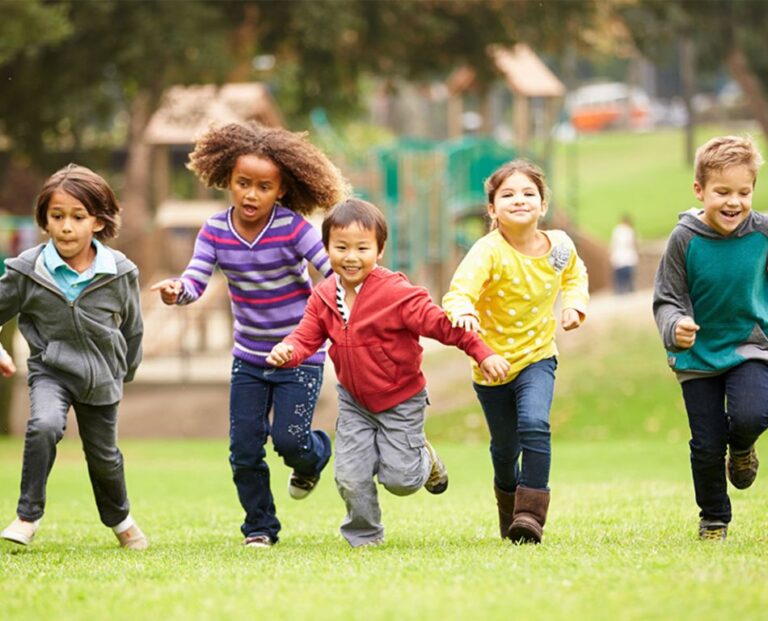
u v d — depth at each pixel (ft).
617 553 35.53
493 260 40.47
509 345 41.19
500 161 209.05
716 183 39.86
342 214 39.63
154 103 159.02
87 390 41.91
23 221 199.93
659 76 517.55
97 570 35.50
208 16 144.05
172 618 27.50
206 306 179.93
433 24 160.97
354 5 154.81
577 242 226.99
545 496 39.78
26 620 27.86
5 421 138.31
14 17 118.62
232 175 44.01
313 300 40.70
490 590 29.60
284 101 218.38
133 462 106.01
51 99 151.84
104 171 172.04
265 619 27.09
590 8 172.86
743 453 42.27
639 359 149.38
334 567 34.27
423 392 40.55
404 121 370.73
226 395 152.87
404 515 53.62
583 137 416.46
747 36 229.86
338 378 40.70
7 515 56.90
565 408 136.05
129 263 42.42
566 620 26.27
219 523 53.31
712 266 40.27
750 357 40.42
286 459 44.37
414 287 39.81
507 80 200.54
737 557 33.96
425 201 191.83
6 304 41.63
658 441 124.06
